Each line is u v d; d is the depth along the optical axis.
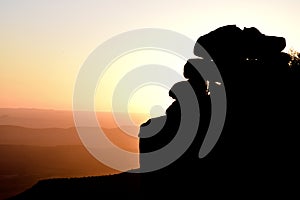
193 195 34.66
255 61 43.31
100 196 66.81
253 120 38.16
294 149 34.44
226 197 32.00
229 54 43.75
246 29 45.28
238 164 34.59
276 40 44.66
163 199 37.41
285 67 43.09
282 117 37.84
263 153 34.78
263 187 31.45
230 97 40.91
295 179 31.44
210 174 35.25
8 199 82.38
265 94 40.28
